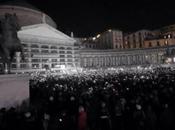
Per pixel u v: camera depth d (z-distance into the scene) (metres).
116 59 124.44
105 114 11.71
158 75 30.56
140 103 12.52
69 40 115.88
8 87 16.16
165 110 10.71
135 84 20.38
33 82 33.81
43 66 102.19
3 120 10.91
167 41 123.94
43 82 32.19
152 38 130.12
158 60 114.44
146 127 10.64
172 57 103.88
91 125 12.26
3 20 17.42
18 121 10.66
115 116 12.56
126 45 138.75
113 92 17.53
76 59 117.31
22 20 119.19
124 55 123.75
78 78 36.59
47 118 11.36
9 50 17.44
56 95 18.56
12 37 17.59
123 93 17.44
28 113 10.80
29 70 94.56
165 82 20.06
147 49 118.00
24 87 17.55
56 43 109.81
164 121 10.57
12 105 16.31
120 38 137.62
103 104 12.15
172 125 10.48
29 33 101.00
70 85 25.11
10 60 17.89
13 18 18.11
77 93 18.88
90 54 120.69
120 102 12.96
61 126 11.59
